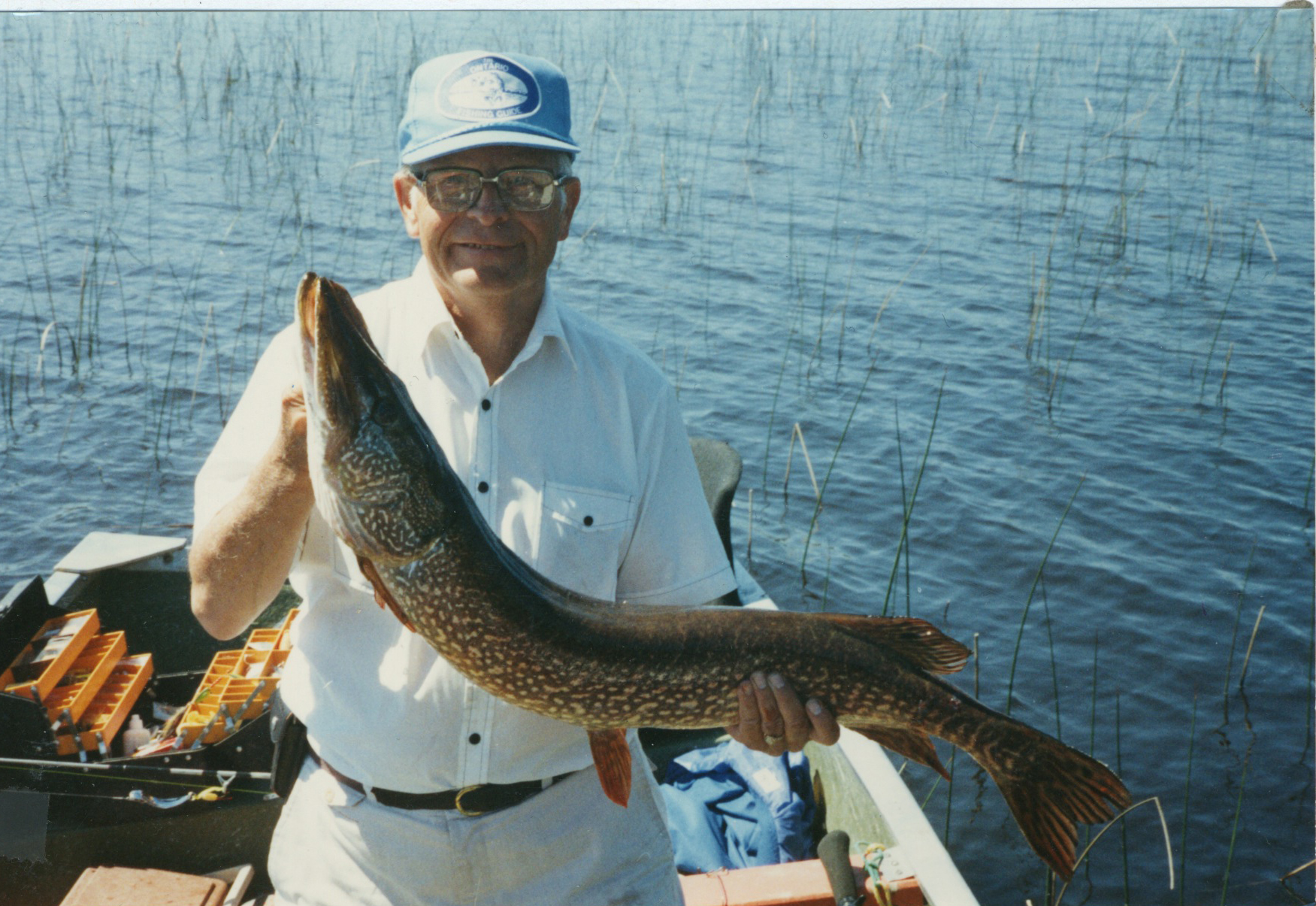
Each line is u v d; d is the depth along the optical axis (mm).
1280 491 8250
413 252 12250
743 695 2258
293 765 2588
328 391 2004
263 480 2094
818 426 9016
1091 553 7492
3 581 6898
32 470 8031
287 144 15570
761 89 18188
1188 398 9672
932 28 24766
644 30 23656
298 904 2482
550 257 2311
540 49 20641
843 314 11109
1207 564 7426
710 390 9516
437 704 2297
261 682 4078
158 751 3984
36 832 3703
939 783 5777
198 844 3816
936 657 2365
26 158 14656
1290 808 5590
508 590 2148
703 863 4000
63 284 10984
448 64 2227
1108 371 10141
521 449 2363
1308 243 13398
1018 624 6859
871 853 3625
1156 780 5762
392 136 16312
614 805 2494
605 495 2404
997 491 8180
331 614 2375
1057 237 13477
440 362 2352
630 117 17797
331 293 2041
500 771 2346
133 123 16344
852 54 22812
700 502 2543
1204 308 11602
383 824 2365
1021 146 17125
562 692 2203
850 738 4148
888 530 7734
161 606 5371
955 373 10016
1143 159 16500
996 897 5133
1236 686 6383
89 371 9391
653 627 2244
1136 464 8609
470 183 2186
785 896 3514
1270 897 5133
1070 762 2365
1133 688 6355
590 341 2422
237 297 10969
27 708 3838
